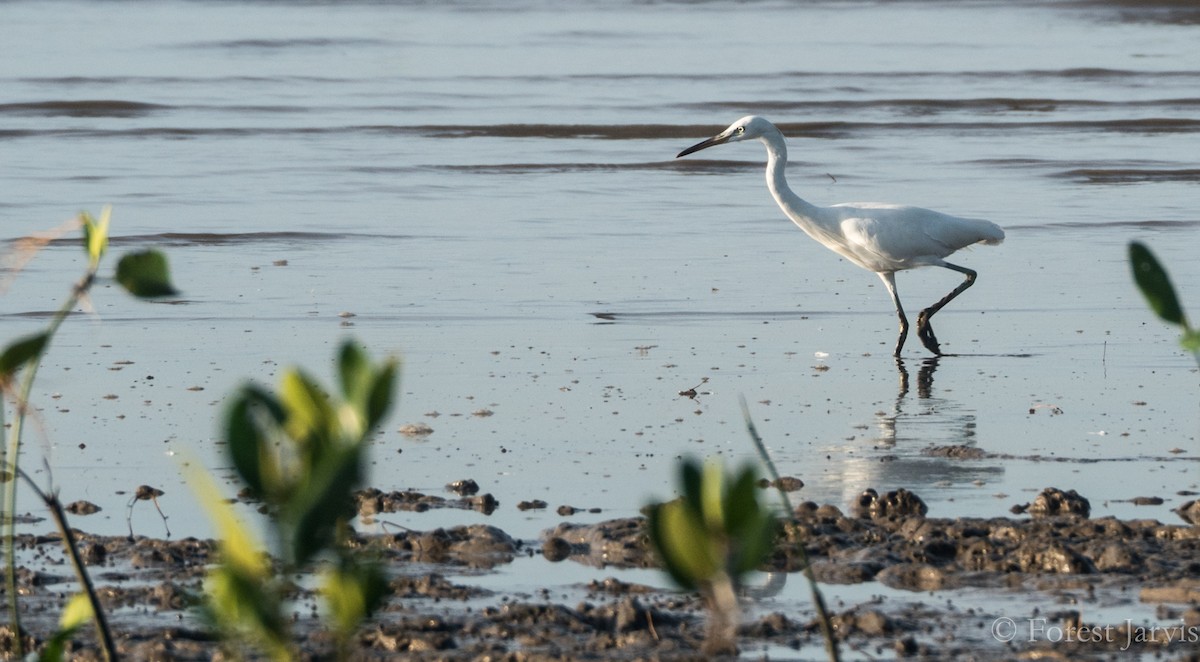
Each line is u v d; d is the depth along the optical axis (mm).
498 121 32344
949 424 11609
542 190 24516
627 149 29359
